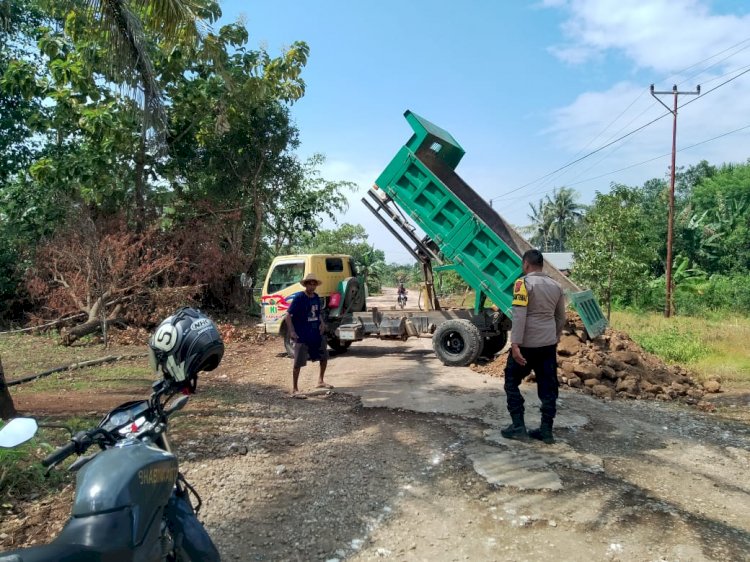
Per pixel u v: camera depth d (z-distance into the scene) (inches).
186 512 108.8
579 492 180.4
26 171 706.8
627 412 283.9
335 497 176.6
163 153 353.4
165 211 694.5
